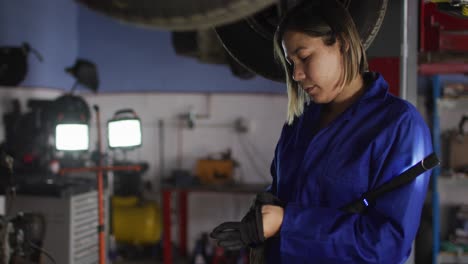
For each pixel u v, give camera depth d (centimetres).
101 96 546
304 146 103
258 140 523
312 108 106
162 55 537
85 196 331
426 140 87
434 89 386
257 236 84
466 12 137
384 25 145
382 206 83
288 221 85
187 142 534
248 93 525
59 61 502
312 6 87
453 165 411
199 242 484
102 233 267
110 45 543
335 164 90
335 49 86
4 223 242
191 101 534
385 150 85
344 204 89
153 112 539
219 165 477
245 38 123
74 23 541
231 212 529
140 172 493
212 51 330
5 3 404
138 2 64
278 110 520
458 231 405
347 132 92
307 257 85
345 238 82
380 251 80
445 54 214
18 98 415
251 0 63
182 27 68
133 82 542
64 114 322
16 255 250
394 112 88
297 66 88
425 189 84
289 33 86
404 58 145
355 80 96
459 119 426
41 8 463
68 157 393
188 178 467
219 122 530
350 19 88
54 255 312
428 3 194
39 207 316
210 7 63
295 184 98
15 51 379
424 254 382
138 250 508
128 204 492
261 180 523
